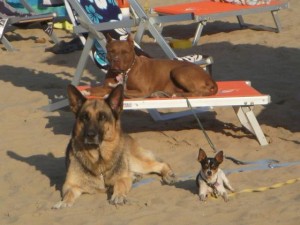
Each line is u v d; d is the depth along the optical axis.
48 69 19.12
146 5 25.53
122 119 14.36
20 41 22.53
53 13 21.38
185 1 27.30
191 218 9.14
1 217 9.73
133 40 13.32
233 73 17.75
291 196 9.73
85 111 9.95
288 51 19.48
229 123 13.82
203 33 22.41
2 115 15.02
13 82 17.83
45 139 13.31
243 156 11.96
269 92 15.91
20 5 22.91
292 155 11.84
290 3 25.70
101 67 14.70
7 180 11.20
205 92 12.49
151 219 9.18
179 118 14.28
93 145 9.91
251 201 9.62
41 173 11.40
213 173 9.59
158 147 12.52
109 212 9.55
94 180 10.16
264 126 13.62
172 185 10.56
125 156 10.34
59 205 9.83
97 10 15.09
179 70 12.54
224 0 21.75
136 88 12.57
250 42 20.78
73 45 20.91
